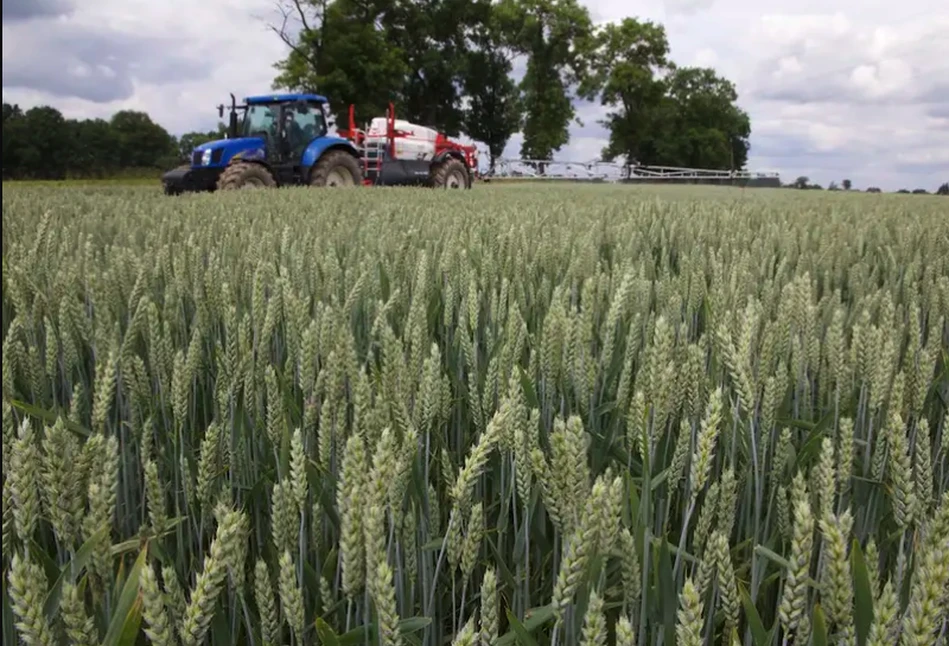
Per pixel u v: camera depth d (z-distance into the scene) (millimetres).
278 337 2877
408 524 1417
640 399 1716
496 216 7336
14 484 1165
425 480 1604
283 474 1731
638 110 80562
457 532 1356
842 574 1103
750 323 1740
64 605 995
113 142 69625
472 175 27344
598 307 2859
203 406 2605
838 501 1978
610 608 1659
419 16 61375
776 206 11336
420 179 23672
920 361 2018
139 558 1103
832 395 2312
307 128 19203
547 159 72875
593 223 5977
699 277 3070
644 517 1558
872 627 1033
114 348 2061
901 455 1384
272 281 3162
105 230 5660
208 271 2848
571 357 2061
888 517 1879
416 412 1711
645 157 86688
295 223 6082
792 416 2395
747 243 5340
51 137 63469
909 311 3100
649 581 1432
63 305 2396
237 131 19484
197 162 17766
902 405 1960
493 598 1157
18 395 2449
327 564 1489
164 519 1483
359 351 2703
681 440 1614
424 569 1549
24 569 951
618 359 2451
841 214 8977
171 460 2062
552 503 1314
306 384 1877
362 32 54781
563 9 69188
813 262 4340
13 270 2891
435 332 3260
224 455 1852
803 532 1099
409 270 3523
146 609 1003
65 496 1270
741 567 1736
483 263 3297
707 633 1434
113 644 1051
